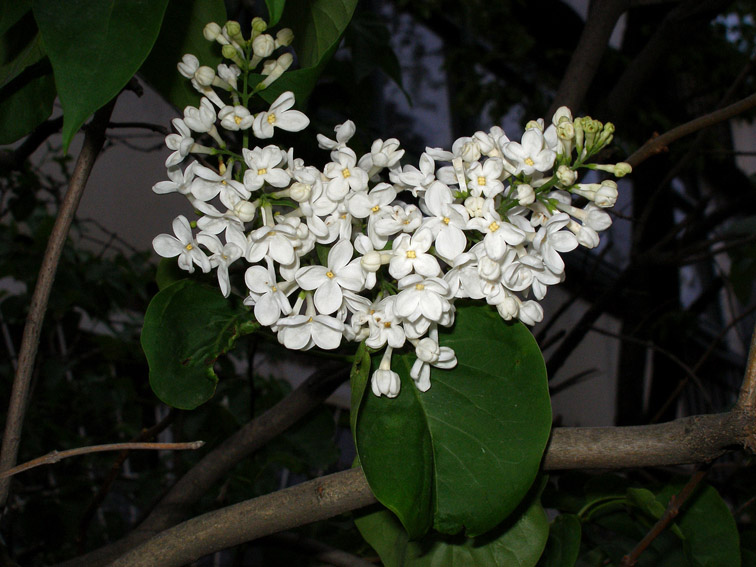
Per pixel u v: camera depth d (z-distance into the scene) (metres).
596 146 0.24
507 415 0.25
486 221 0.23
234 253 0.24
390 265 0.23
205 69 0.26
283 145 0.34
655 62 0.46
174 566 0.25
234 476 0.49
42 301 0.25
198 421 0.57
